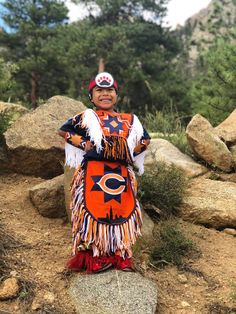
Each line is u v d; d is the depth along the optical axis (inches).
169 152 237.8
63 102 229.0
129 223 145.5
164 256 163.3
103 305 129.2
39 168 214.1
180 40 1590.8
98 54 1221.1
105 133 145.9
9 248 155.8
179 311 138.8
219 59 456.8
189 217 195.5
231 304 143.2
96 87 155.2
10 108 277.4
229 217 193.2
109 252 146.0
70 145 150.6
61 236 171.6
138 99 1218.0
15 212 184.9
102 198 144.1
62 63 1205.1
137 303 130.8
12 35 1274.6
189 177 222.5
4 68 378.9
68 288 141.4
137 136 150.6
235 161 229.8
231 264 167.2
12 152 211.3
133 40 1425.9
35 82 1203.9
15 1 1309.1
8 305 132.5
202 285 152.9
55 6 1307.8
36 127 215.3
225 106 451.5
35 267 149.1
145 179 195.8
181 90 1181.1
